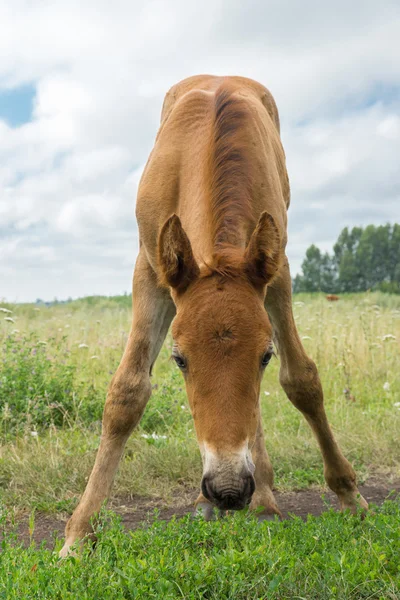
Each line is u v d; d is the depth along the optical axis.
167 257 3.14
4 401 6.11
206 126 4.07
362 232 85.31
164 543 3.04
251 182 3.76
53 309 17.92
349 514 3.78
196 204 3.76
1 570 2.77
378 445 5.59
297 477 5.05
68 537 3.39
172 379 6.94
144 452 5.34
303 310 12.91
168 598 2.53
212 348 2.88
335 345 9.08
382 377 8.13
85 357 8.41
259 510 3.75
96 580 2.68
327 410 6.75
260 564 2.82
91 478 3.59
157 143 4.36
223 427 2.76
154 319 3.88
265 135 4.20
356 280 82.88
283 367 4.19
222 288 3.05
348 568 2.79
